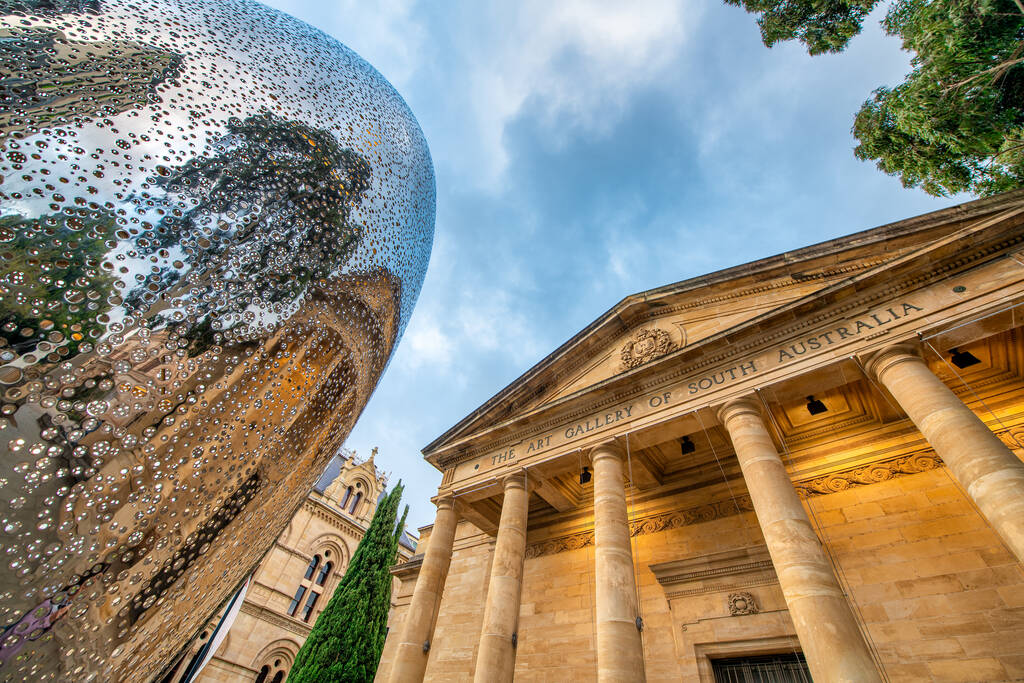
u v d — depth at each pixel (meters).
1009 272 10.49
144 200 2.24
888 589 11.89
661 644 14.27
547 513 20.31
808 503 14.24
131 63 2.44
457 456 19.59
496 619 12.98
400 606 24.72
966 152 16.17
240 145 2.66
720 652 13.24
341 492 45.59
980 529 11.66
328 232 2.99
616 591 11.43
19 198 1.93
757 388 12.62
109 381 2.03
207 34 2.83
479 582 20.22
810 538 9.74
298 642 36.66
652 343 15.94
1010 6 13.10
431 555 17.03
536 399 18.86
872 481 13.69
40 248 1.92
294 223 2.79
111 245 2.09
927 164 17.64
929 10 14.40
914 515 12.61
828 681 7.89
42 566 1.91
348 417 3.60
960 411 9.41
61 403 1.90
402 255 3.79
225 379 2.46
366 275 3.36
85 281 1.99
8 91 2.03
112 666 2.48
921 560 11.91
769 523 10.20
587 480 18.75
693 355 14.16
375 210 3.40
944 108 14.98
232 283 2.47
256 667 34.22
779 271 14.70
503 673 12.11
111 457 2.06
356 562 31.30
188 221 2.34
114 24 2.49
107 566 2.18
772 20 18.50
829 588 8.92
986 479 8.30
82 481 1.98
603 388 15.51
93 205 2.10
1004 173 16.95
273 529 3.47
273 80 2.98
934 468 13.02
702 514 16.14
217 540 2.76
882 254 13.18
